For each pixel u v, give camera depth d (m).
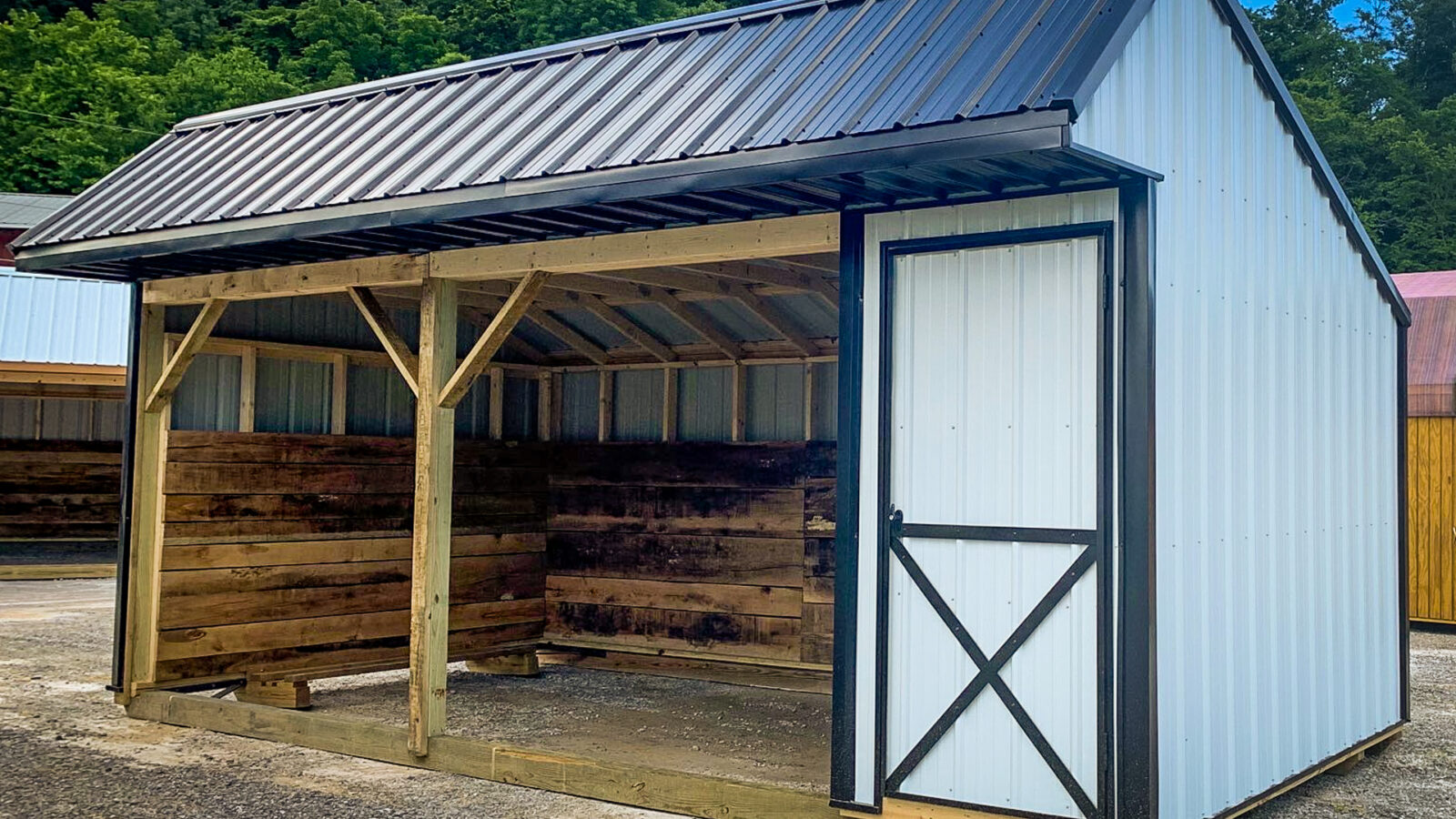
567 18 40.03
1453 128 39.56
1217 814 5.06
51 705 7.79
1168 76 4.97
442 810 5.49
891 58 4.80
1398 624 7.54
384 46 42.03
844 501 5.14
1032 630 4.75
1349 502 6.79
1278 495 5.84
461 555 9.15
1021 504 4.81
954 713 4.87
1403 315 7.64
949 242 4.98
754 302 8.06
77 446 18.16
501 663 9.30
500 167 5.25
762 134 4.57
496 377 9.73
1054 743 4.68
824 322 8.55
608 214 5.33
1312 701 6.15
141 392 7.52
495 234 5.86
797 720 7.67
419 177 5.56
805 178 4.42
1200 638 4.98
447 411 6.40
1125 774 4.52
